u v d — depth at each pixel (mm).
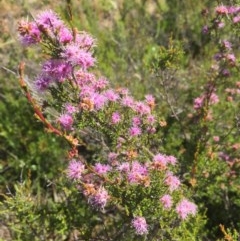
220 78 620
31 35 377
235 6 575
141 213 434
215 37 604
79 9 820
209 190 583
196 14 859
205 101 610
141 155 481
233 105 657
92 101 398
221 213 605
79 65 389
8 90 721
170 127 666
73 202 547
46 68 391
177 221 467
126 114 452
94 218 564
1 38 737
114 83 701
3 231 597
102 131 437
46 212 536
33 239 533
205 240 589
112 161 461
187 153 607
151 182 424
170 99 693
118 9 878
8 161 678
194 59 842
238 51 691
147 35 853
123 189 427
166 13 890
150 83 729
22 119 695
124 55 795
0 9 753
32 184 660
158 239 497
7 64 722
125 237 511
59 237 575
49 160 662
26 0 725
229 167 588
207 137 613
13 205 513
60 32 384
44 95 557
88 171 429
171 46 567
